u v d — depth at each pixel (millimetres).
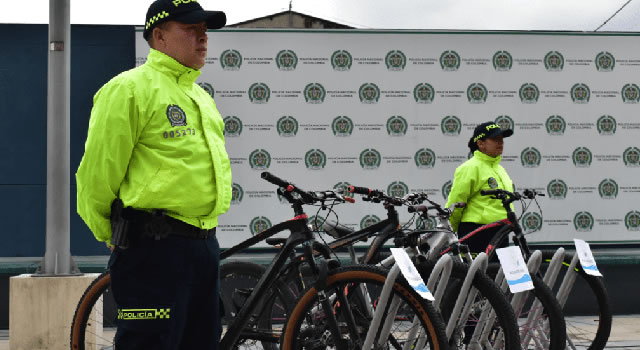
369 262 4688
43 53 7664
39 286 5512
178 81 2961
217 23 3029
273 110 7699
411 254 4496
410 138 7777
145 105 2818
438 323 3523
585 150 7906
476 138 5949
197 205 2912
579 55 7902
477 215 5754
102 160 2750
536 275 4691
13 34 7641
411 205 4672
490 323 4332
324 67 7730
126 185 2840
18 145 7641
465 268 4191
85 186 2787
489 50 7844
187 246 2902
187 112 2939
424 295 3506
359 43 7754
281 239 4555
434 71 7801
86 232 7652
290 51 7711
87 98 7688
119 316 2891
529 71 7859
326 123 7734
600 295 4855
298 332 3744
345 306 3725
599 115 7918
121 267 2877
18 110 7648
